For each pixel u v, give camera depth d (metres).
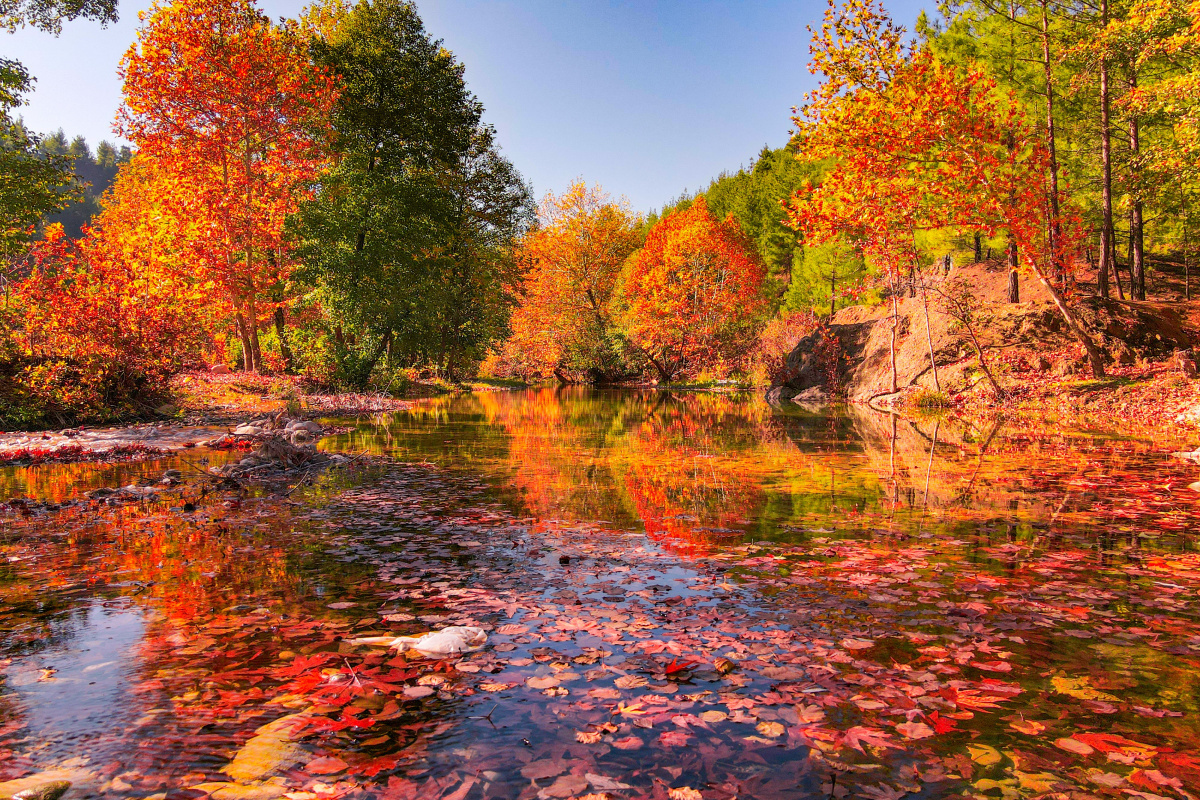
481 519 5.43
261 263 23.55
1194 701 2.31
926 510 5.69
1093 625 3.04
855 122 15.39
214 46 21.81
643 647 2.82
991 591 3.54
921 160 15.90
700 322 40.03
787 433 12.60
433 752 2.00
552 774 1.87
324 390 22.91
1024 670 2.57
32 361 12.53
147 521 5.31
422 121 28.34
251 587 3.65
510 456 9.47
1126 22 17.64
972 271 32.66
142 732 2.11
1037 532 4.86
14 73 19.28
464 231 34.75
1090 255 31.72
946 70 15.44
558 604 3.39
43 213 21.11
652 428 13.87
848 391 23.53
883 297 28.50
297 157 23.88
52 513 5.62
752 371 36.09
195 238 22.20
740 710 2.27
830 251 40.19
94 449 9.61
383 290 24.70
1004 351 19.44
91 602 3.39
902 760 1.95
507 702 2.33
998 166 15.53
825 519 5.39
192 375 18.86
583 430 13.52
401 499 6.30
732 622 3.12
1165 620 3.10
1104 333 18.88
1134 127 22.91
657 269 40.16
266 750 2.01
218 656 2.72
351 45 27.06
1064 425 12.85
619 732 2.12
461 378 43.50
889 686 2.44
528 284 44.22
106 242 14.02
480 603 3.40
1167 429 11.91
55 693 2.38
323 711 2.26
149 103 21.44
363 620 3.15
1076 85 21.28
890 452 9.60
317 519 5.41
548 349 44.53
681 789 1.79
